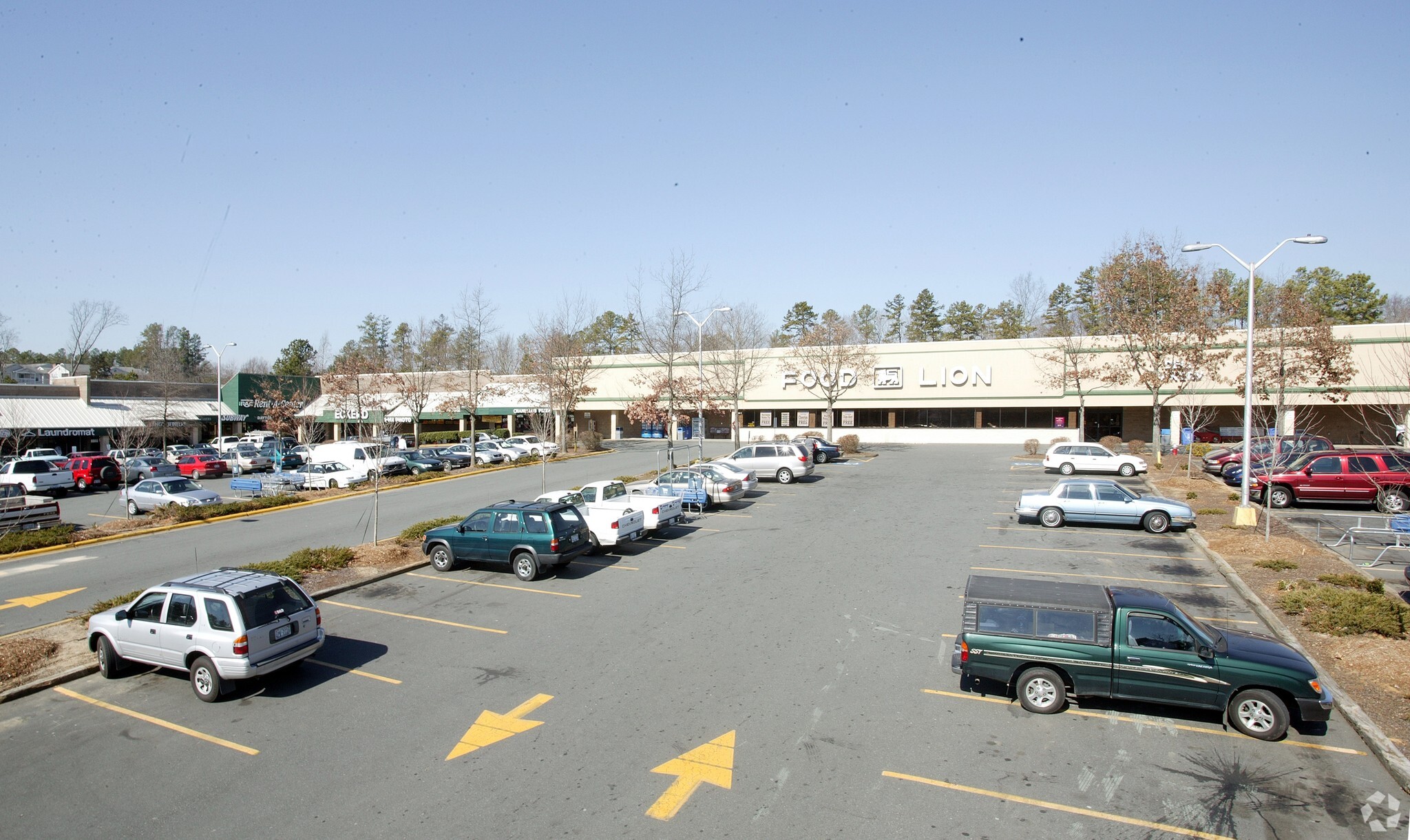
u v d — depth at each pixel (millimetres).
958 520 24172
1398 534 17578
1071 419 52125
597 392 61438
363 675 12148
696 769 8938
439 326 88500
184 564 20203
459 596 16625
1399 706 9969
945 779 8617
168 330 119812
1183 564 18047
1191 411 38219
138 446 52812
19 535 22406
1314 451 28125
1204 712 10219
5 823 8141
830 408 49906
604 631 14000
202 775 9102
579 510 20203
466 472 41656
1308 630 12758
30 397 52562
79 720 10727
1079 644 10070
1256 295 45344
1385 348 42031
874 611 14789
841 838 7543
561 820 7945
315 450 39812
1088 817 7836
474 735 9977
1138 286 39094
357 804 8367
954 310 94750
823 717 10234
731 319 58812
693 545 21328
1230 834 7504
